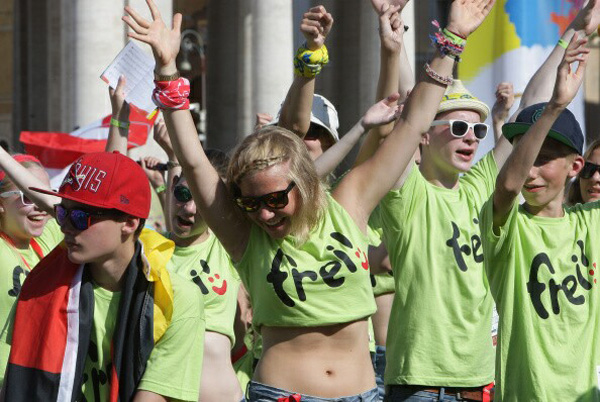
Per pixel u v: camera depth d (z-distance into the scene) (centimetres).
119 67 1639
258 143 1212
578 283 1463
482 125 1784
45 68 6900
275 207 1203
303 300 1230
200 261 1764
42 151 3053
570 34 1708
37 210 1623
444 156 1773
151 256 1156
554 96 1338
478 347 1652
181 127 1230
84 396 1163
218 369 1738
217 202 1245
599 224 1500
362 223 1276
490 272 1462
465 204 1722
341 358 1247
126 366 1137
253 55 4831
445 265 1653
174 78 1224
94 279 1170
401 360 1645
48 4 6241
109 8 4206
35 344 1153
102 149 3070
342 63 6059
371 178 1280
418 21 6894
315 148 1808
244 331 2002
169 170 1906
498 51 3228
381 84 1413
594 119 7731
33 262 1672
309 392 1234
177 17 1238
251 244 1256
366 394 1256
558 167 1461
